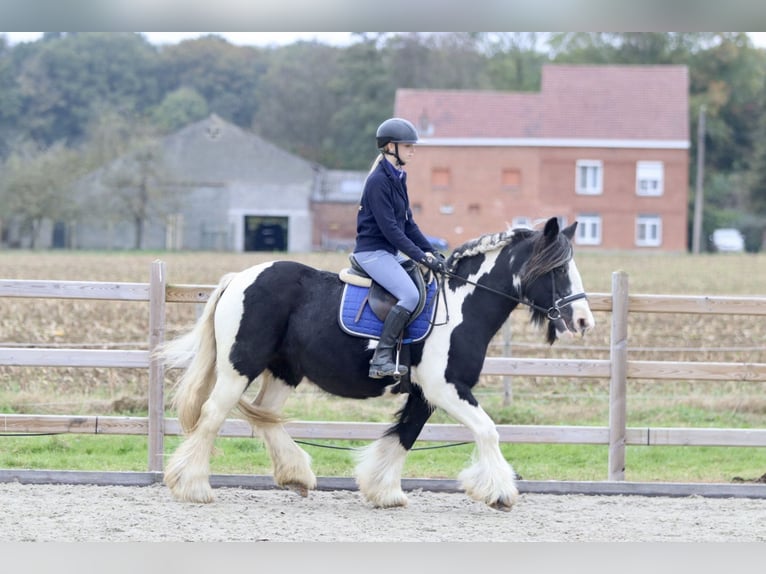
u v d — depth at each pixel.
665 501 8.48
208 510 7.68
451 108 62.38
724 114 79.56
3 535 6.77
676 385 14.79
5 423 8.79
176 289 8.89
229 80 96.88
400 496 8.01
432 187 61.66
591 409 12.58
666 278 38.38
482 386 14.27
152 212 64.00
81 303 21.67
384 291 7.73
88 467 9.48
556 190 61.69
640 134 62.00
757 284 36.25
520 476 9.41
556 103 62.81
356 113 82.62
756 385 14.73
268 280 7.88
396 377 7.60
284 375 8.16
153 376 8.79
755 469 10.23
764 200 73.44
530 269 7.59
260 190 67.00
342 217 68.69
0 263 43.25
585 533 7.25
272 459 8.23
